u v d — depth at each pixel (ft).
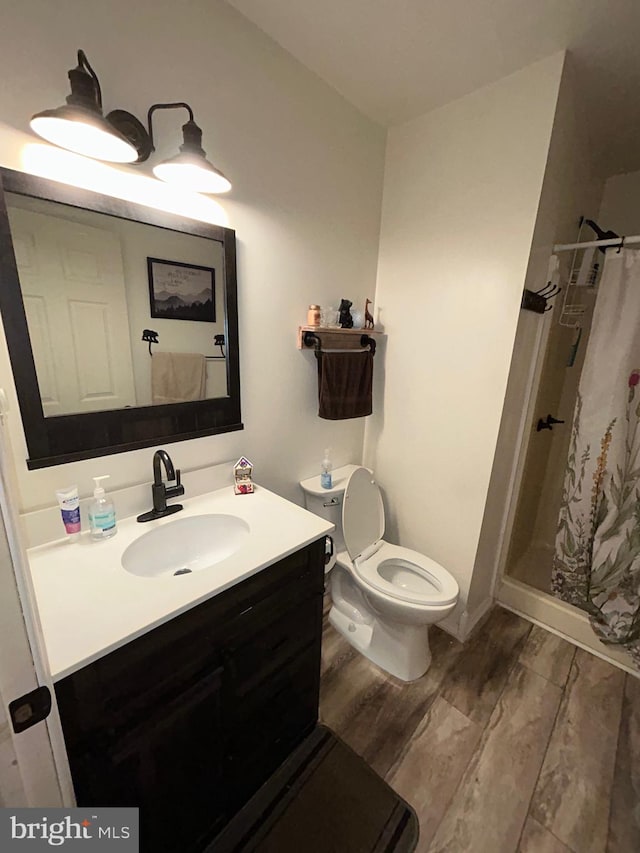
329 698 4.86
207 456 4.58
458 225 5.18
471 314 5.22
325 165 5.04
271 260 4.70
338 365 5.60
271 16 3.84
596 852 3.40
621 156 6.30
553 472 8.23
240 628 3.19
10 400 3.02
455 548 5.95
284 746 4.06
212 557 4.10
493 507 5.86
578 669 5.39
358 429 6.88
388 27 3.88
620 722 4.61
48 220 2.99
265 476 5.38
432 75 4.54
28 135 2.81
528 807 3.73
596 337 5.41
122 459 3.79
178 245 3.82
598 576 5.80
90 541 3.43
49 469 3.32
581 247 5.21
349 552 5.47
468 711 4.72
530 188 4.42
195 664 2.89
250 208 4.34
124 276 3.51
